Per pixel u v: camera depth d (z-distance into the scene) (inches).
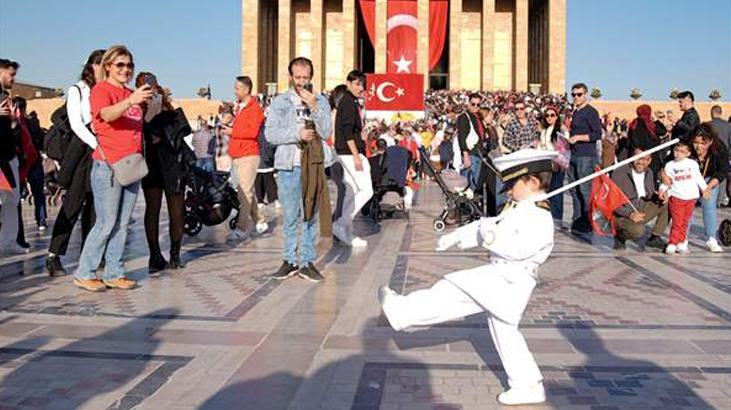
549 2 2603.3
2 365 230.1
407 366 231.1
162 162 400.2
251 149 526.3
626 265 427.5
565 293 344.5
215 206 548.1
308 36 2787.9
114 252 353.1
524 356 199.6
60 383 213.8
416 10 2513.5
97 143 343.3
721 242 518.9
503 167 201.2
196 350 247.3
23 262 426.9
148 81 379.6
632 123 517.0
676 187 473.4
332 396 204.2
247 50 2625.5
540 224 194.4
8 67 394.3
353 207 490.6
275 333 269.1
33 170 568.7
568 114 1365.7
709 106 2317.9
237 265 422.3
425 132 1237.1
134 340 259.3
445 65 2787.9
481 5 2765.7
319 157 369.1
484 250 480.4
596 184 489.4
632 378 220.1
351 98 478.9
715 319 293.4
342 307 311.4
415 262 431.5
